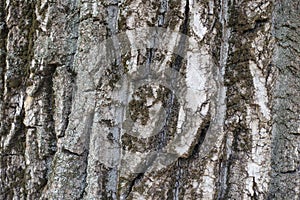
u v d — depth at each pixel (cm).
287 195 109
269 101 101
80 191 104
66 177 105
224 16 102
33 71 113
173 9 98
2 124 118
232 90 102
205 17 98
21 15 118
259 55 100
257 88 100
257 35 100
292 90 110
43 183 113
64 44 110
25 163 116
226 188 102
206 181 99
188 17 98
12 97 118
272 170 108
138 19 98
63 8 111
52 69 111
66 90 109
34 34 115
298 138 110
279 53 108
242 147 101
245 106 101
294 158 109
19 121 117
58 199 105
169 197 98
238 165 102
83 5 104
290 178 109
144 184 98
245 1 101
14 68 118
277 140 109
